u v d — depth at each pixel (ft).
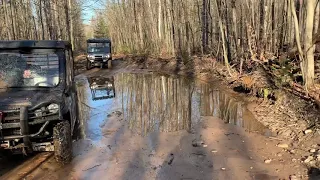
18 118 16.51
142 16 124.36
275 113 28.09
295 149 19.72
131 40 140.46
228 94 41.19
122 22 160.76
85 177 16.60
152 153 20.03
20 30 93.61
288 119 25.50
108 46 86.99
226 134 23.80
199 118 28.96
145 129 25.46
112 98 40.29
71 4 109.60
